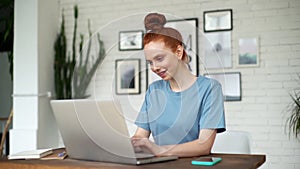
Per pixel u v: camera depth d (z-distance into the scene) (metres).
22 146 4.24
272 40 4.02
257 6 4.08
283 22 3.99
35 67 4.27
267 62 4.03
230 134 2.46
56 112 1.56
